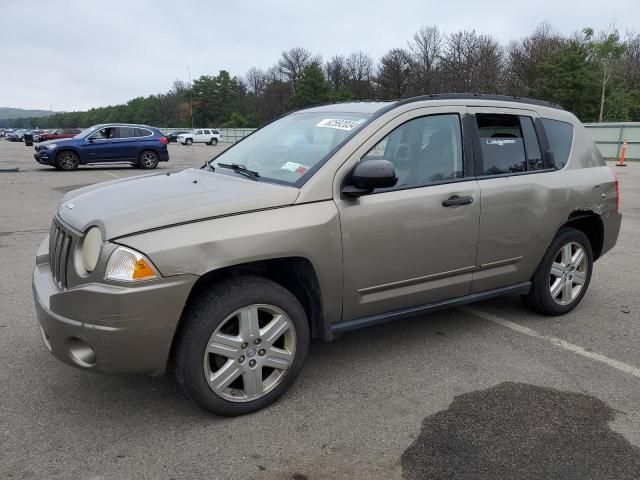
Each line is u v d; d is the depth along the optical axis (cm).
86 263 290
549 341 431
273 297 315
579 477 270
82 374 366
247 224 305
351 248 339
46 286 321
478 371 379
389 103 388
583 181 467
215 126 9119
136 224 285
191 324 295
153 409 325
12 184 1480
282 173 355
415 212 362
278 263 331
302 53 8962
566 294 482
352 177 333
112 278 275
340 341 428
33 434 299
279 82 9038
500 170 416
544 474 271
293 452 286
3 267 627
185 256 285
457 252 389
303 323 330
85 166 2188
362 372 376
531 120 446
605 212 491
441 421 317
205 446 290
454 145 394
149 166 2067
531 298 468
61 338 292
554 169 452
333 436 301
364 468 274
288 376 332
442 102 395
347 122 377
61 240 317
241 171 380
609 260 686
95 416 317
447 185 381
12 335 429
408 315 382
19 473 266
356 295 351
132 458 279
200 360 297
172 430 304
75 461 276
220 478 266
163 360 290
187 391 303
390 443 295
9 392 342
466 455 285
